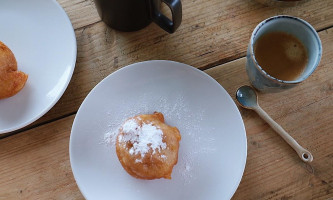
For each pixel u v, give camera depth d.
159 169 0.33
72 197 0.35
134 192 0.34
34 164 0.36
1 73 0.34
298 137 0.37
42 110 0.35
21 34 0.38
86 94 0.38
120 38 0.40
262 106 0.38
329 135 0.37
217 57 0.39
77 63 0.39
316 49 0.33
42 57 0.37
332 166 0.36
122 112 0.36
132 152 0.33
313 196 0.35
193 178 0.34
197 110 0.36
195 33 0.40
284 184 0.35
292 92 0.38
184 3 0.41
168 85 0.36
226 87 0.39
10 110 0.35
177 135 0.35
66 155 0.36
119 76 0.36
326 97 0.38
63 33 0.38
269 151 0.36
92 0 0.41
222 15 0.40
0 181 0.35
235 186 0.33
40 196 0.35
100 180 0.34
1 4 0.39
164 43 0.40
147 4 0.34
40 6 0.38
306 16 0.40
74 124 0.34
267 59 0.35
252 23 0.40
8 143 0.36
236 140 0.34
